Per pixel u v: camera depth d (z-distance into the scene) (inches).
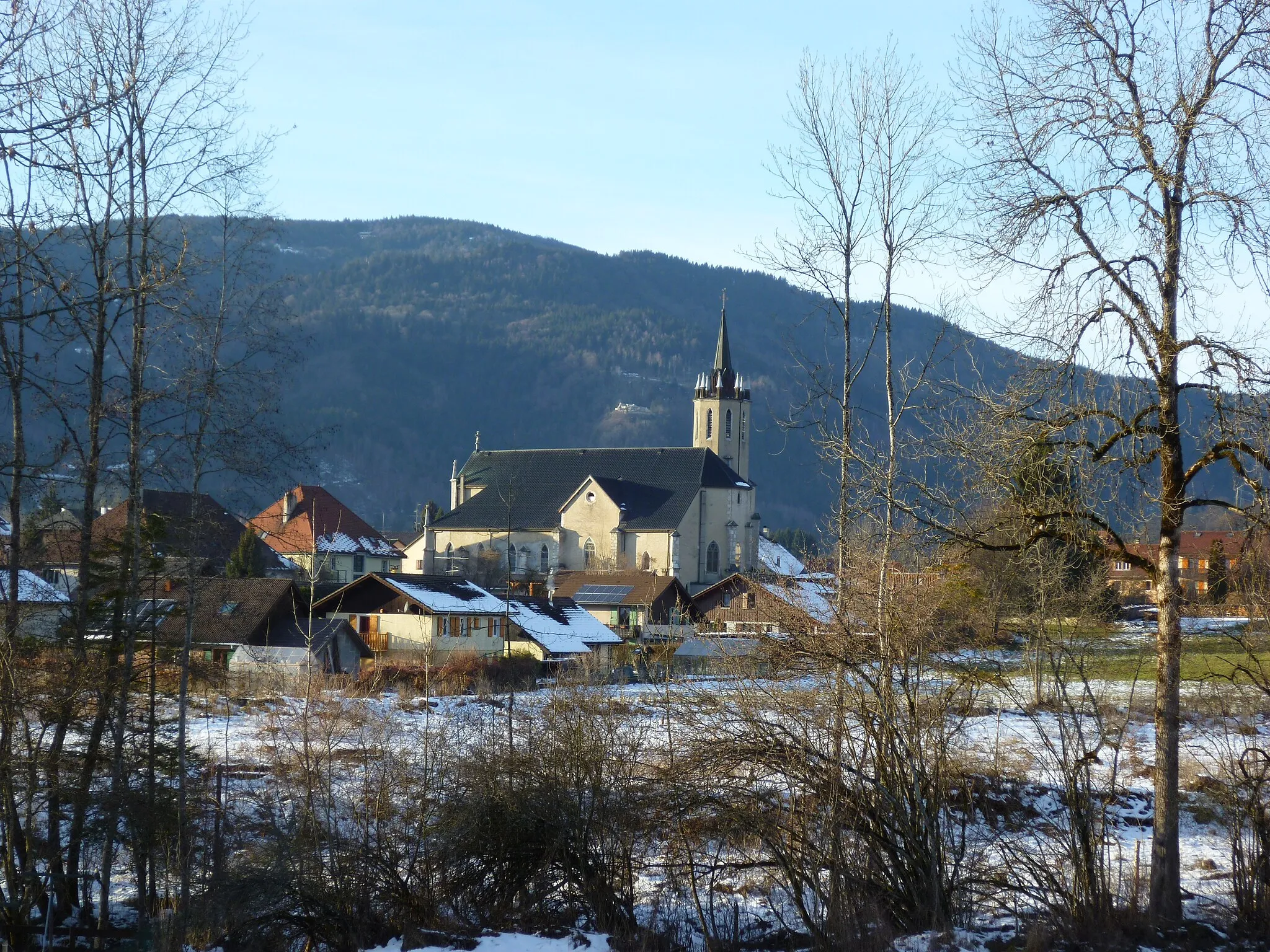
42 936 792.9
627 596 3366.1
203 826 892.0
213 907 771.4
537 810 769.6
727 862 754.2
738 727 744.3
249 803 969.5
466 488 5625.0
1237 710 1012.5
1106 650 1195.9
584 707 824.9
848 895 701.3
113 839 828.0
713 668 890.1
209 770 967.0
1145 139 642.2
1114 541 680.4
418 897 784.9
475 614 2504.9
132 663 923.4
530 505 5364.2
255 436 983.6
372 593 2506.2
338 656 2124.8
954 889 717.9
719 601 3196.4
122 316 940.0
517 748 832.9
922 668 760.3
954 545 727.7
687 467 5255.9
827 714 738.8
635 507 5147.6
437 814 834.2
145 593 993.5
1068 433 665.6
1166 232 642.8
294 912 770.8
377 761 962.7
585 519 5137.8
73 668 838.5
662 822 747.4
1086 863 708.0
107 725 880.3
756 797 729.0
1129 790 1126.4
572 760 787.4
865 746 731.4
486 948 720.3
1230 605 893.2
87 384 897.5
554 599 2864.2
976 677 756.0
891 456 809.5
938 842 709.3
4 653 802.8
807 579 1010.7
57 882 804.0
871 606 772.6
